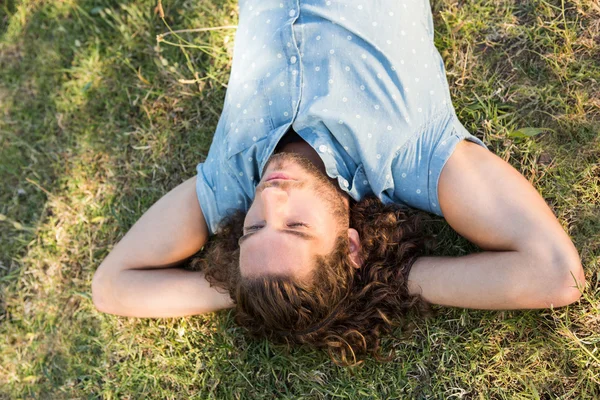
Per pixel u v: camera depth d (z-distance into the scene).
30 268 2.33
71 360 2.23
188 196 1.92
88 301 2.23
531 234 1.60
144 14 2.38
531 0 2.04
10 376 2.27
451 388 1.93
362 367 1.96
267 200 1.51
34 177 2.39
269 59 1.75
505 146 2.00
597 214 1.90
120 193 2.30
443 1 2.12
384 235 1.75
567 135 1.96
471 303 1.71
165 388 2.14
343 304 1.67
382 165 1.69
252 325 1.78
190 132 2.27
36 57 2.48
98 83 2.39
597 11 1.98
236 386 2.07
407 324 1.91
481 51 2.08
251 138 1.75
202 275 1.93
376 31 1.72
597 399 1.83
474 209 1.66
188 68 2.29
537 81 2.02
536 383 1.89
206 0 2.31
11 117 2.46
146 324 2.17
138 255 1.93
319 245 1.54
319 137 1.69
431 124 1.73
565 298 1.61
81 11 2.39
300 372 2.00
